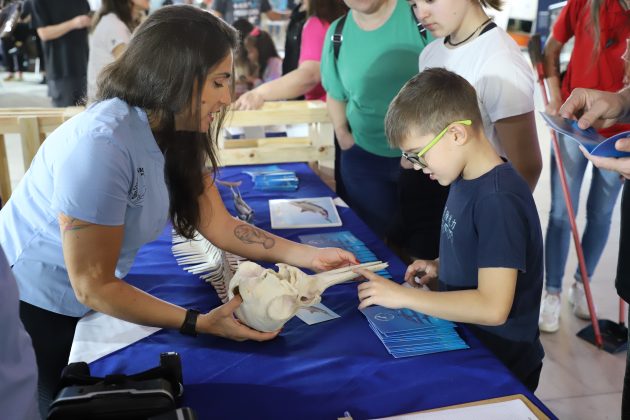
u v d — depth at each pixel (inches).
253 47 149.1
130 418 36.9
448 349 47.7
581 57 95.8
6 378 30.4
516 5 188.7
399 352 47.2
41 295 53.6
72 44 159.9
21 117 90.3
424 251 89.7
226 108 56.8
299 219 76.8
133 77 47.7
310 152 104.5
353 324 52.1
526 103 66.2
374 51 89.2
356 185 100.6
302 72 110.6
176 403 41.4
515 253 47.4
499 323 47.0
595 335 100.8
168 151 52.8
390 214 98.6
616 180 100.3
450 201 55.3
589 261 108.3
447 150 49.7
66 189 45.1
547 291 105.0
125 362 46.7
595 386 90.9
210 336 50.2
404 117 50.2
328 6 107.1
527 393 42.3
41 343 54.2
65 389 38.0
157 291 58.4
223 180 94.0
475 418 39.3
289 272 50.9
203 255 66.3
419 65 79.4
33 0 156.1
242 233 62.8
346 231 73.3
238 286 50.3
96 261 47.0
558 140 102.0
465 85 50.4
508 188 49.2
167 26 46.7
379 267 57.1
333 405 41.2
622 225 61.3
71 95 164.2
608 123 62.4
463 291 48.8
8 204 55.7
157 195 51.9
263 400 41.8
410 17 86.7
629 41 72.4
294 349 48.3
